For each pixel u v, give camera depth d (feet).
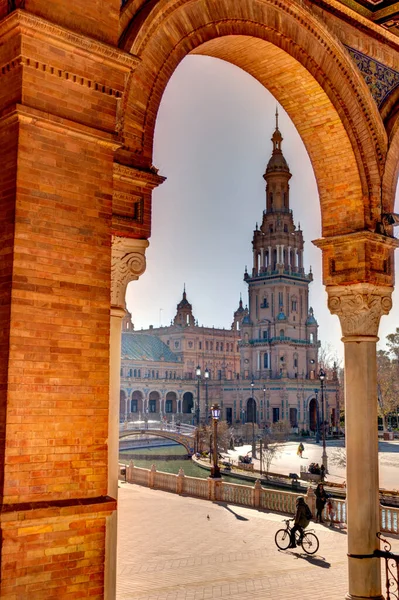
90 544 17.94
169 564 45.42
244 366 335.67
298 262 337.52
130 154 22.79
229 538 55.21
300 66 30.07
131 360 357.20
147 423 222.69
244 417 329.93
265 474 130.52
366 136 32.76
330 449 212.23
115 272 23.03
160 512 68.39
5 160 18.06
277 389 312.91
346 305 33.30
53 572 17.24
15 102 17.89
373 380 32.94
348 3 31.65
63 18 19.04
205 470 156.87
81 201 18.88
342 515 60.34
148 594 36.91
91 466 18.34
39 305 17.75
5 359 17.20
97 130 19.19
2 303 17.51
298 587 38.75
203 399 357.61
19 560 16.70
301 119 33.17
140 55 22.59
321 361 362.33
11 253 17.39
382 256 33.68
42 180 18.10
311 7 30.30
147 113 23.21
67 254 18.43
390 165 33.96
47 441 17.58
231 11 25.99
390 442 234.99
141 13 22.71
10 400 17.03
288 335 324.60
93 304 18.83
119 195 22.68
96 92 19.44
